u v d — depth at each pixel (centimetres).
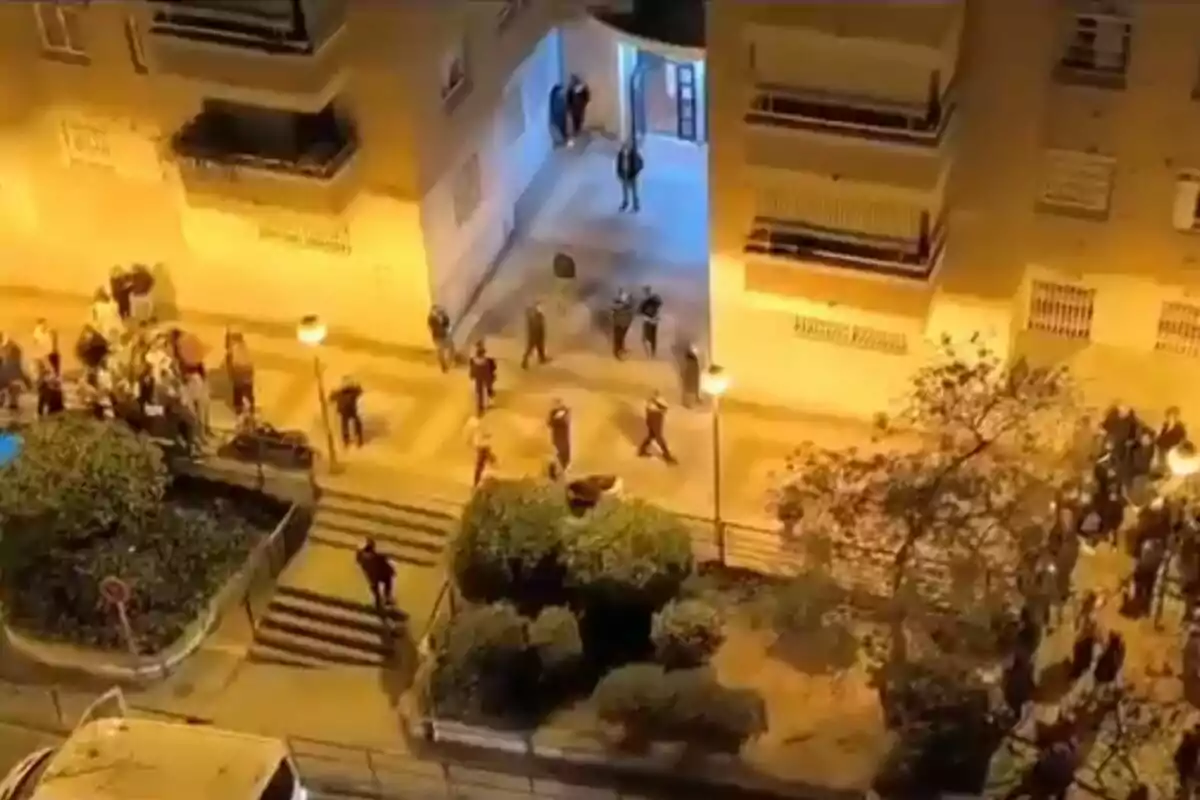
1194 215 4231
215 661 4262
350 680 4206
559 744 3981
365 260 4744
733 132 4203
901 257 4191
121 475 4294
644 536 4084
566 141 5397
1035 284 4491
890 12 3903
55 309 5047
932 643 3831
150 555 4341
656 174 5319
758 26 3972
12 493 4234
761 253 4250
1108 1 3981
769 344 4509
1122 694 3881
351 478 4541
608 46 5259
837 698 4028
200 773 3753
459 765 4019
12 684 4250
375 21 4344
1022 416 3953
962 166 4172
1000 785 3803
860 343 4412
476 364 4622
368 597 4306
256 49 4262
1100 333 4516
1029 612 3853
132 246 4959
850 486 3919
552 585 4131
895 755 3831
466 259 4916
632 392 4716
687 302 4938
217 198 4616
